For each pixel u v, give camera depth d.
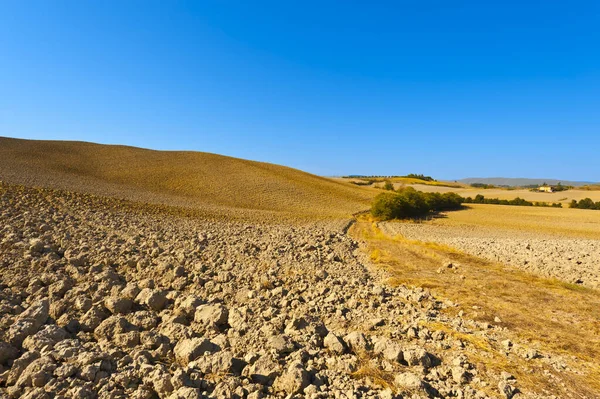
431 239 26.53
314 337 6.03
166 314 6.88
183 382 4.25
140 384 4.34
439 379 5.16
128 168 72.44
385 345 5.73
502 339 6.92
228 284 9.27
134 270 10.23
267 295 8.76
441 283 11.34
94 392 4.07
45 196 29.31
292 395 4.24
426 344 6.43
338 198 74.25
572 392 5.06
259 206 60.16
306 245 16.86
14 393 4.05
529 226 45.41
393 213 51.75
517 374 5.48
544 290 10.59
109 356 4.76
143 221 26.05
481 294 10.09
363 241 23.30
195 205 50.91
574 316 8.32
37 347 5.03
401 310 8.12
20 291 7.57
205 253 13.53
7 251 10.24
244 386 4.36
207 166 82.50
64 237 13.44
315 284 10.27
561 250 18.70
